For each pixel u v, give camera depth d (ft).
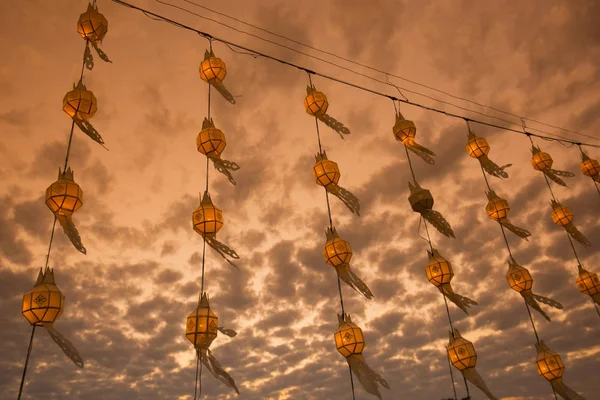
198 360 21.79
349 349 25.31
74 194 21.48
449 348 29.45
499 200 36.29
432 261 31.24
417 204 32.14
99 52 24.09
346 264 27.78
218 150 26.66
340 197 29.68
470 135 39.04
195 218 24.73
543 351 33.73
